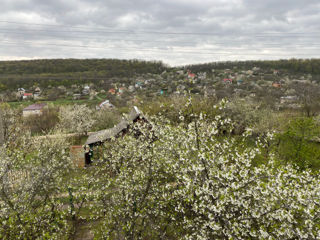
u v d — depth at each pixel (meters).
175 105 23.50
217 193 6.12
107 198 9.03
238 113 26.45
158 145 9.16
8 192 8.13
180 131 8.94
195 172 6.93
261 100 39.91
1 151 10.24
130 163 9.83
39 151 10.59
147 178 8.44
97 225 9.46
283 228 5.55
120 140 10.68
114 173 10.59
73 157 17.41
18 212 6.75
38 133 33.69
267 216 6.06
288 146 14.78
